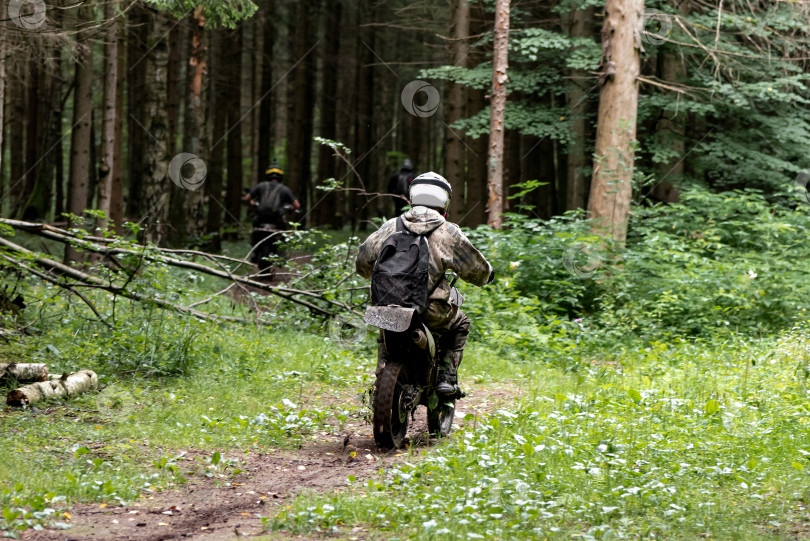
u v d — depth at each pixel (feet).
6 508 15.06
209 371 30.83
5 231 33.81
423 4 87.15
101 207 62.95
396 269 21.45
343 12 130.00
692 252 51.55
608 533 14.92
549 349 38.63
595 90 73.10
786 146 68.64
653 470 19.04
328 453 22.18
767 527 15.89
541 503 16.53
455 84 74.23
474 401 29.27
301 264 42.06
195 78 79.36
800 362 32.71
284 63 127.34
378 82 134.82
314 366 33.27
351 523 15.93
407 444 23.25
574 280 48.06
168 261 35.32
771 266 47.65
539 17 81.82
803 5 63.41
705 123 71.92
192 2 42.88
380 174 143.54
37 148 106.11
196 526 15.93
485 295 42.73
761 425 23.54
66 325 35.55
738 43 68.39
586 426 23.40
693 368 33.55
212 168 97.96
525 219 50.88
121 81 72.18
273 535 15.28
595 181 54.19
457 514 15.96
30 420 22.75
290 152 115.85
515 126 69.21
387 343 22.06
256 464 20.80
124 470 19.10
